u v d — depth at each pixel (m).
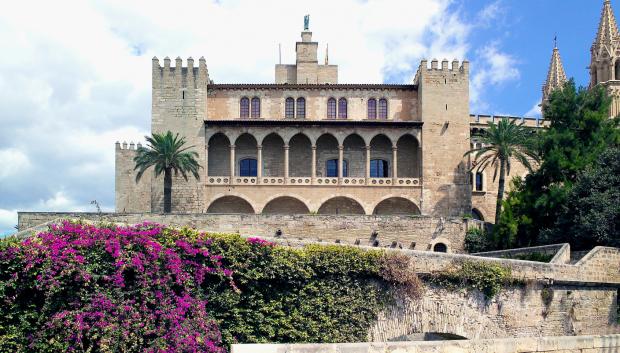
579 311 35.62
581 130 55.25
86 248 23.80
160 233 25.83
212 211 76.38
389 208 78.19
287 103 79.38
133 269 24.42
